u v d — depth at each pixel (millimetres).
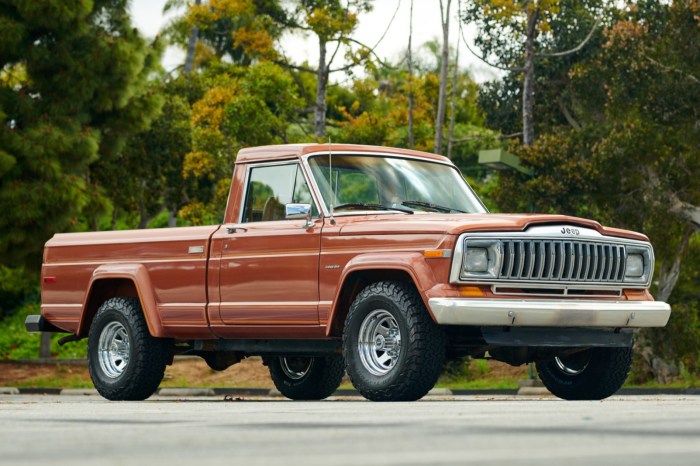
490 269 10016
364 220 10789
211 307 11961
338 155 11766
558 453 2904
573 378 11891
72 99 35156
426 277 9898
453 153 60625
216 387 33312
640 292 11344
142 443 3490
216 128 44219
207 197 47969
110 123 38062
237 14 42750
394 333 10250
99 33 35938
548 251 10359
